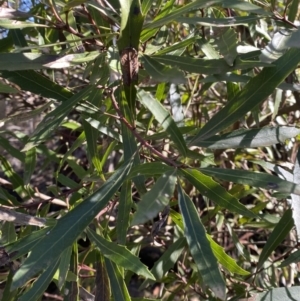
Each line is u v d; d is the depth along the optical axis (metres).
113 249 0.30
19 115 0.33
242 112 0.28
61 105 0.31
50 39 0.45
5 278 0.42
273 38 0.29
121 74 0.30
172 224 0.63
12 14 0.30
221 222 0.55
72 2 0.29
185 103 0.61
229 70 0.29
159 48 0.34
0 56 0.28
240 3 0.29
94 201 0.26
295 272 0.58
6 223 0.38
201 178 0.27
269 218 0.50
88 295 0.37
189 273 0.56
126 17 0.26
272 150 0.71
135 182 0.34
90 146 0.38
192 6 0.28
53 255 0.25
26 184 0.44
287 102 0.67
